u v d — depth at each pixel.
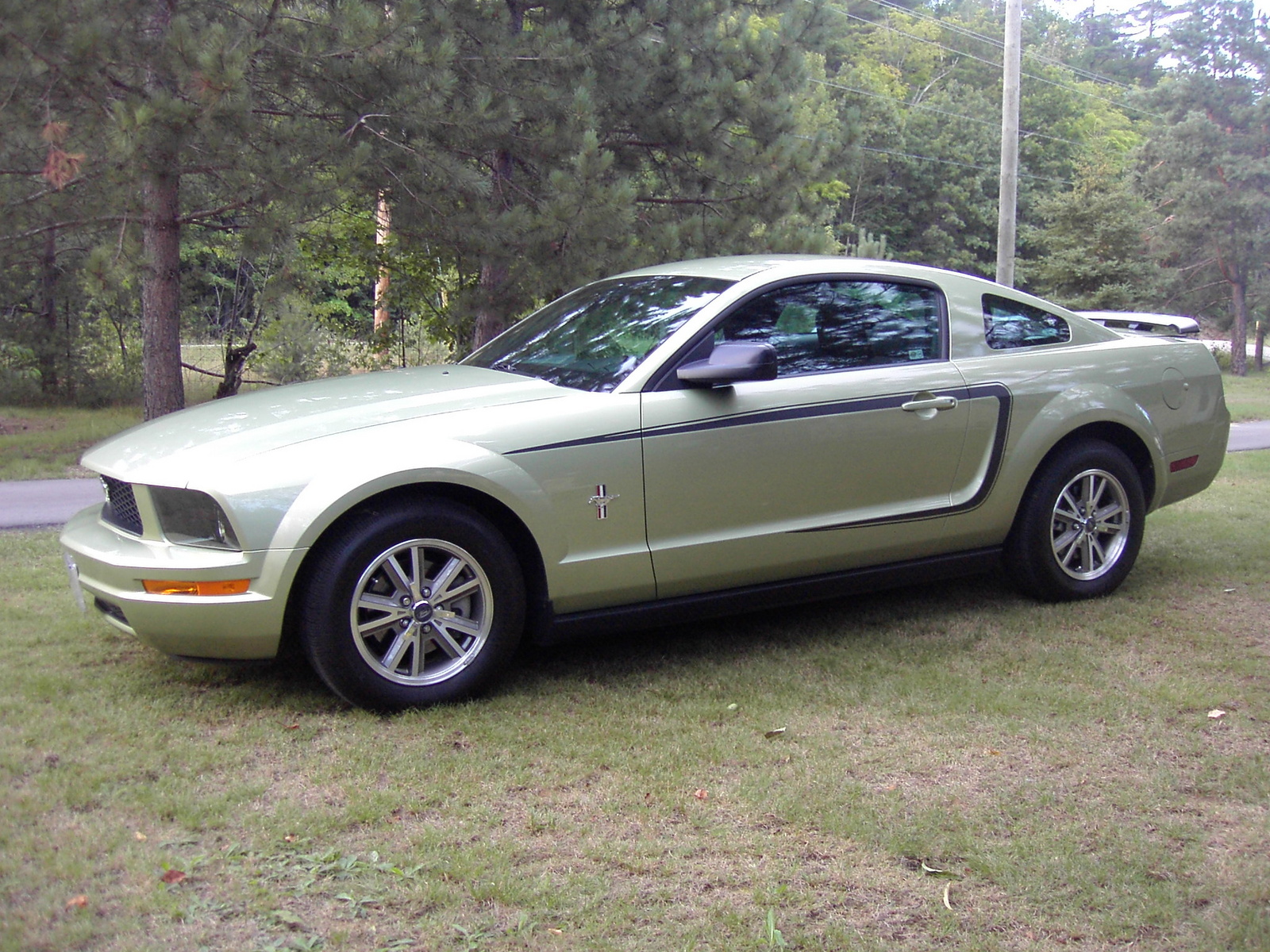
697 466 4.23
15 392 18.14
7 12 8.40
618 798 3.23
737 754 3.55
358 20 9.40
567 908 2.64
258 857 2.84
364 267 15.39
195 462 3.76
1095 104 67.31
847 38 53.28
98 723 3.70
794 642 4.75
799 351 4.58
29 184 9.88
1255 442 13.90
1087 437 5.30
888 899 2.72
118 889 2.65
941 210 49.47
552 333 4.92
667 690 4.14
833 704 4.00
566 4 12.25
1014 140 16.89
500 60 10.97
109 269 9.76
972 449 4.88
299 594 3.76
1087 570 5.35
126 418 16.11
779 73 13.16
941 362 4.89
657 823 3.08
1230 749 3.62
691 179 13.46
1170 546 6.57
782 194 13.20
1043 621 5.02
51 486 9.78
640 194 12.95
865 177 47.72
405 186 10.75
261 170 9.43
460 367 4.87
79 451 12.39
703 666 4.43
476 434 3.93
